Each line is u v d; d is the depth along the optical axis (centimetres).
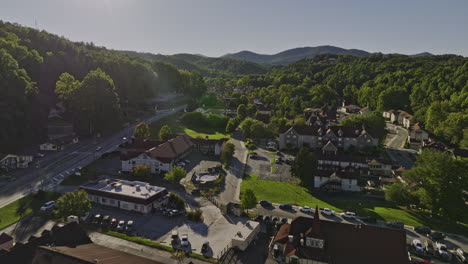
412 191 8656
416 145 14812
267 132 14962
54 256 4484
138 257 4928
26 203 8025
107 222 7175
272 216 7731
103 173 10212
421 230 7069
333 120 18650
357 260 5303
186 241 6372
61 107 15238
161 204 8150
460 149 12200
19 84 12556
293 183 10162
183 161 11562
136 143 11900
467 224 7856
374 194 9494
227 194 9056
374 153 13162
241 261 5797
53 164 10681
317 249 5534
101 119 14188
